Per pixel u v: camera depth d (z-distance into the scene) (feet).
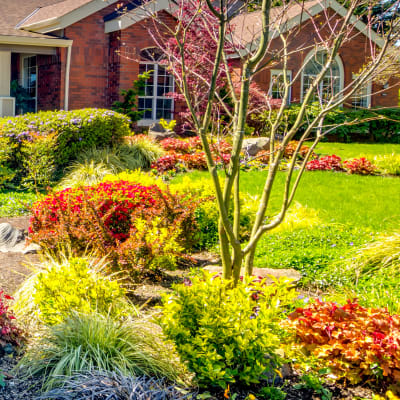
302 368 13.38
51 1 72.18
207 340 12.57
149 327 14.61
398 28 13.30
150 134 53.88
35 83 64.90
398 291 18.28
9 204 34.17
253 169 43.16
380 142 68.33
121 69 59.41
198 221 26.35
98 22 60.13
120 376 11.80
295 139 65.51
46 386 11.80
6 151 39.78
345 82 72.18
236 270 14.55
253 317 13.82
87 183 38.04
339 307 14.35
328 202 32.91
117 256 19.33
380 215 29.76
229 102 56.24
